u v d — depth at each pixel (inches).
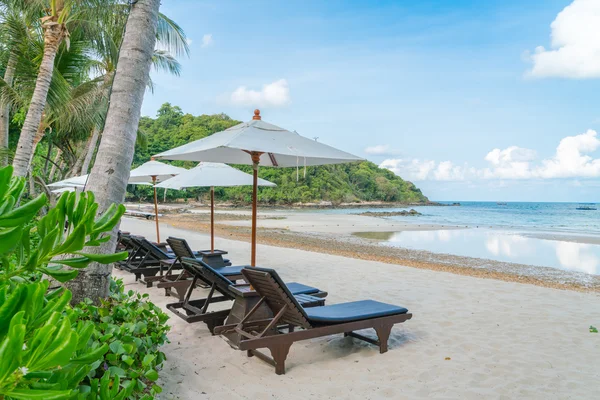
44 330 27.3
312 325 145.9
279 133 171.0
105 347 40.2
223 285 169.0
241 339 147.4
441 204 5506.9
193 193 3127.5
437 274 327.0
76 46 426.6
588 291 342.0
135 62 131.2
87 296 121.2
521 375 138.5
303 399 120.3
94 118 554.9
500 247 751.7
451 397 122.8
